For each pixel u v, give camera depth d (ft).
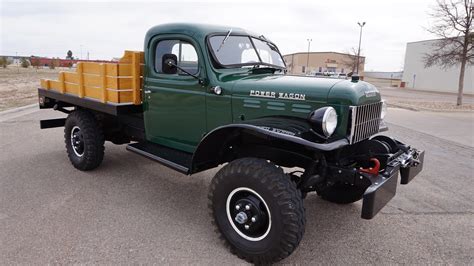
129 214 11.73
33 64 168.04
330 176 10.04
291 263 9.27
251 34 13.51
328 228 11.30
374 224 11.66
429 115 41.63
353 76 10.23
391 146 11.57
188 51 11.87
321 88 9.68
